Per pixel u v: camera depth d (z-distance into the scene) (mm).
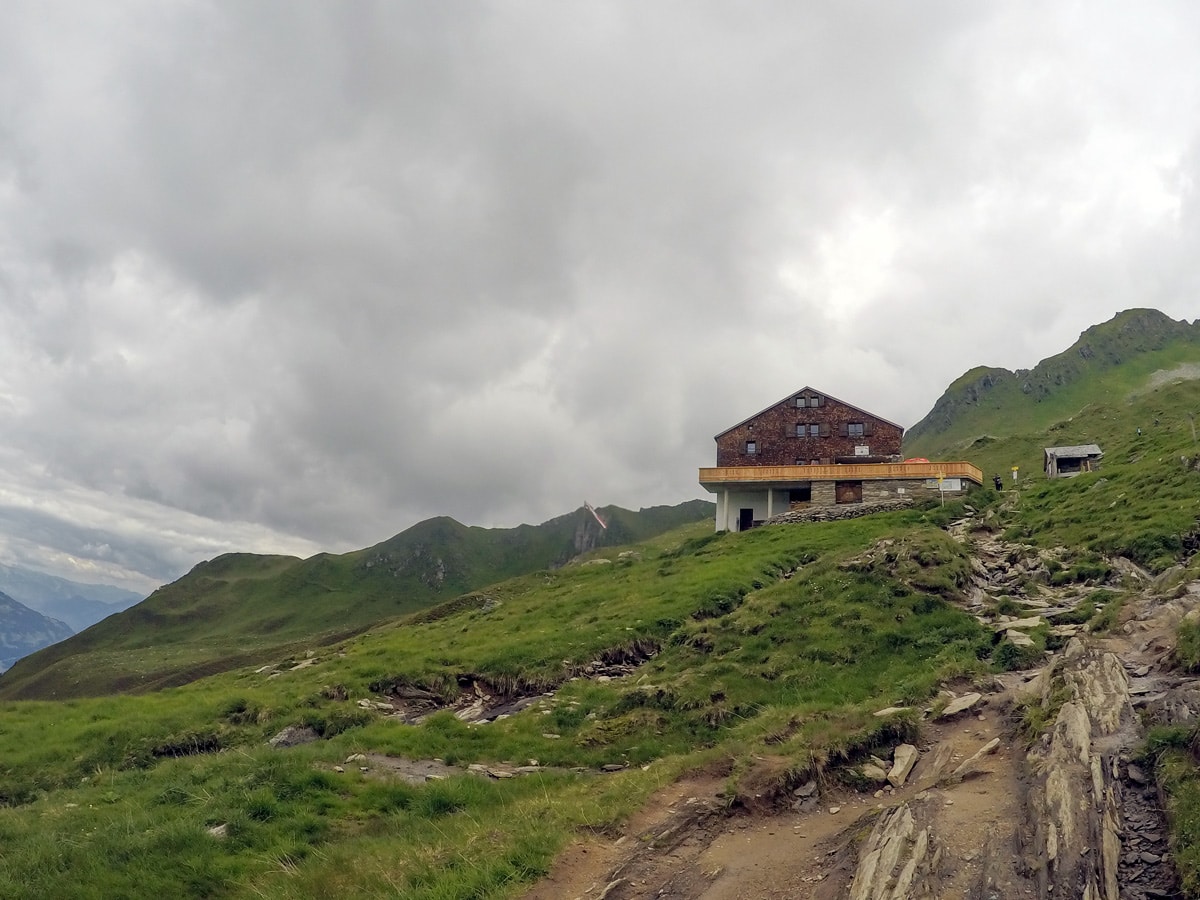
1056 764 12609
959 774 14117
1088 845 10617
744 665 26609
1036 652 21672
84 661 152000
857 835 13008
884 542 35406
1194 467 38500
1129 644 18438
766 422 77062
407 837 16016
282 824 16891
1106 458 59406
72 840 16328
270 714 27594
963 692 19688
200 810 17750
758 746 17672
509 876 13523
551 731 24719
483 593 64312
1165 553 28969
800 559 44062
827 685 23875
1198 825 10227
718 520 70188
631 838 14781
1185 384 104812
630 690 26266
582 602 42938
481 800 18328
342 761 22016
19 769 24484
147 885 14180
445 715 26266
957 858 11156
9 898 13789
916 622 27375
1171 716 13234
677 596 38281
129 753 25141
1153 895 9766
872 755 16594
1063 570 30891
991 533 43500
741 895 12328
